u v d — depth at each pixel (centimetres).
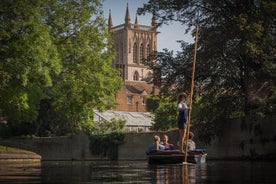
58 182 1116
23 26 3478
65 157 7119
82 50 4497
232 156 4884
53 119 7312
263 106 4341
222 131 5019
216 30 4656
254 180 1146
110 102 5059
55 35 4331
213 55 4616
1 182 1147
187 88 5012
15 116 4438
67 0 4456
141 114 10794
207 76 4909
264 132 4531
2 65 3453
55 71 3756
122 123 6831
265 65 4331
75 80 4584
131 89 13912
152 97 5347
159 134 5928
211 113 5081
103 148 6662
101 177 1284
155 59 5203
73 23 4472
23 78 3459
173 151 2303
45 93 4741
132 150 6341
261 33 4312
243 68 4806
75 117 5822
